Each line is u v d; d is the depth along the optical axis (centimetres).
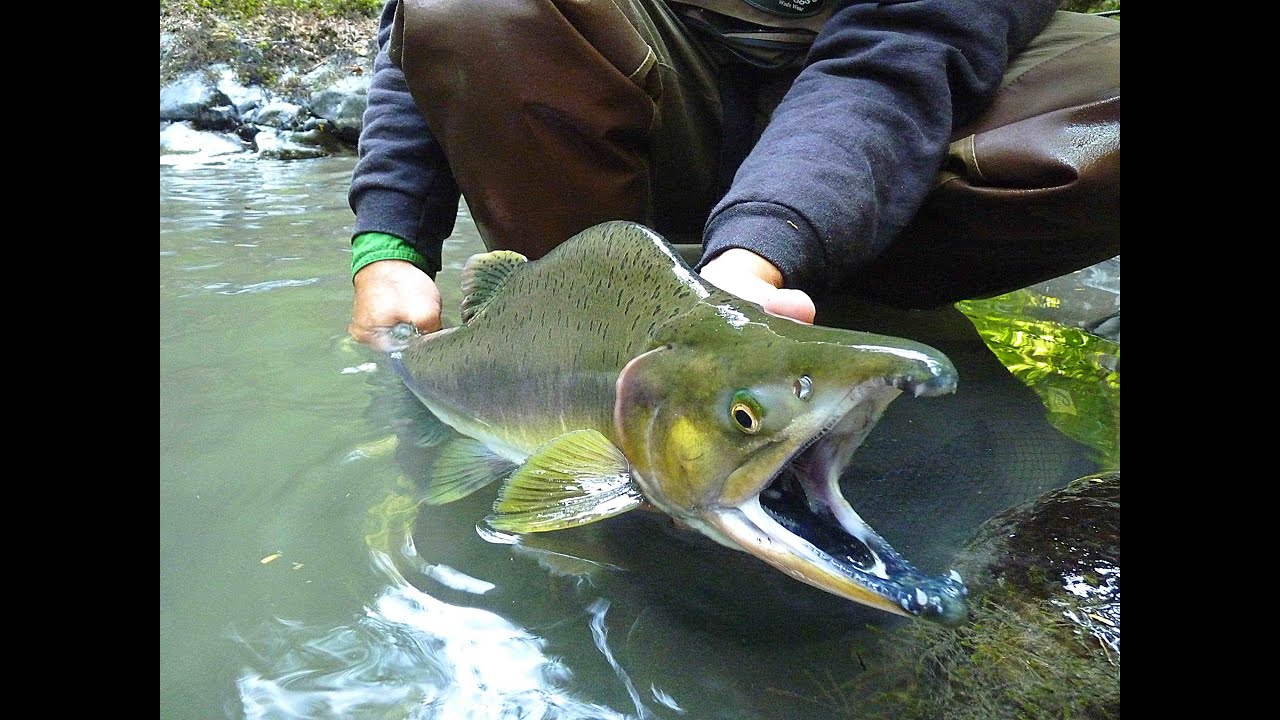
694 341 49
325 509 56
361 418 69
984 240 76
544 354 61
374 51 275
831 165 60
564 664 43
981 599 45
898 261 84
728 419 46
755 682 41
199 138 247
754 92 90
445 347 71
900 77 67
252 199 162
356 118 251
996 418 69
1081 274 109
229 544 52
